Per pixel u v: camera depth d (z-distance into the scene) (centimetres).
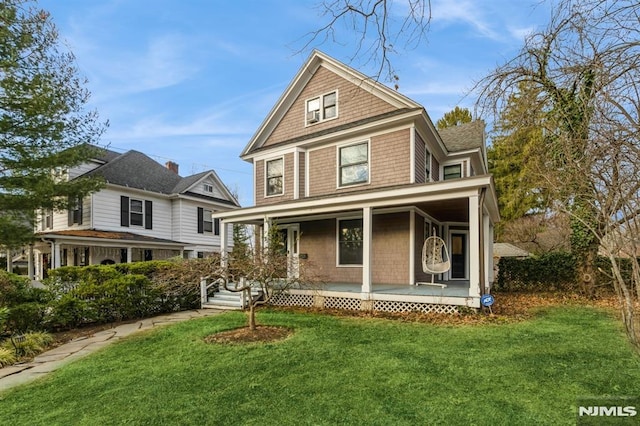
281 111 1355
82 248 1547
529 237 2056
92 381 451
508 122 695
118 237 1483
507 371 425
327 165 1188
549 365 443
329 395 377
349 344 564
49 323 749
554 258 1191
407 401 356
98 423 340
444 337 588
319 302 958
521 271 1227
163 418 343
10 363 551
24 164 947
